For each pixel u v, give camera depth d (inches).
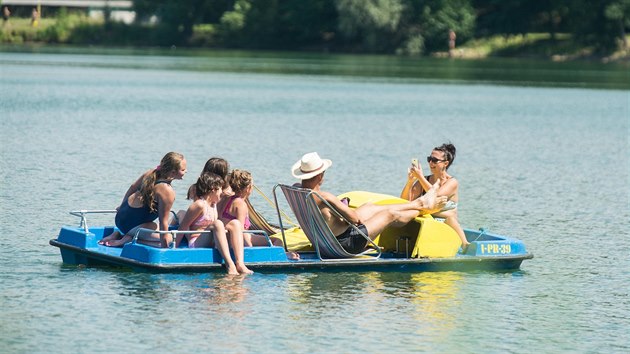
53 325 912.3
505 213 1572.3
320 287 1066.1
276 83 5004.9
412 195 1243.2
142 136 2454.5
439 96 4436.5
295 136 2608.3
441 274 1154.7
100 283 1047.0
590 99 4468.5
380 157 2225.6
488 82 5625.0
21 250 1185.4
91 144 2233.0
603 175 2068.2
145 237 1136.2
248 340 889.5
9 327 903.7
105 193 1582.2
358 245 1149.7
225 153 2171.5
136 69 5816.9
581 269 1204.5
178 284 1050.1
